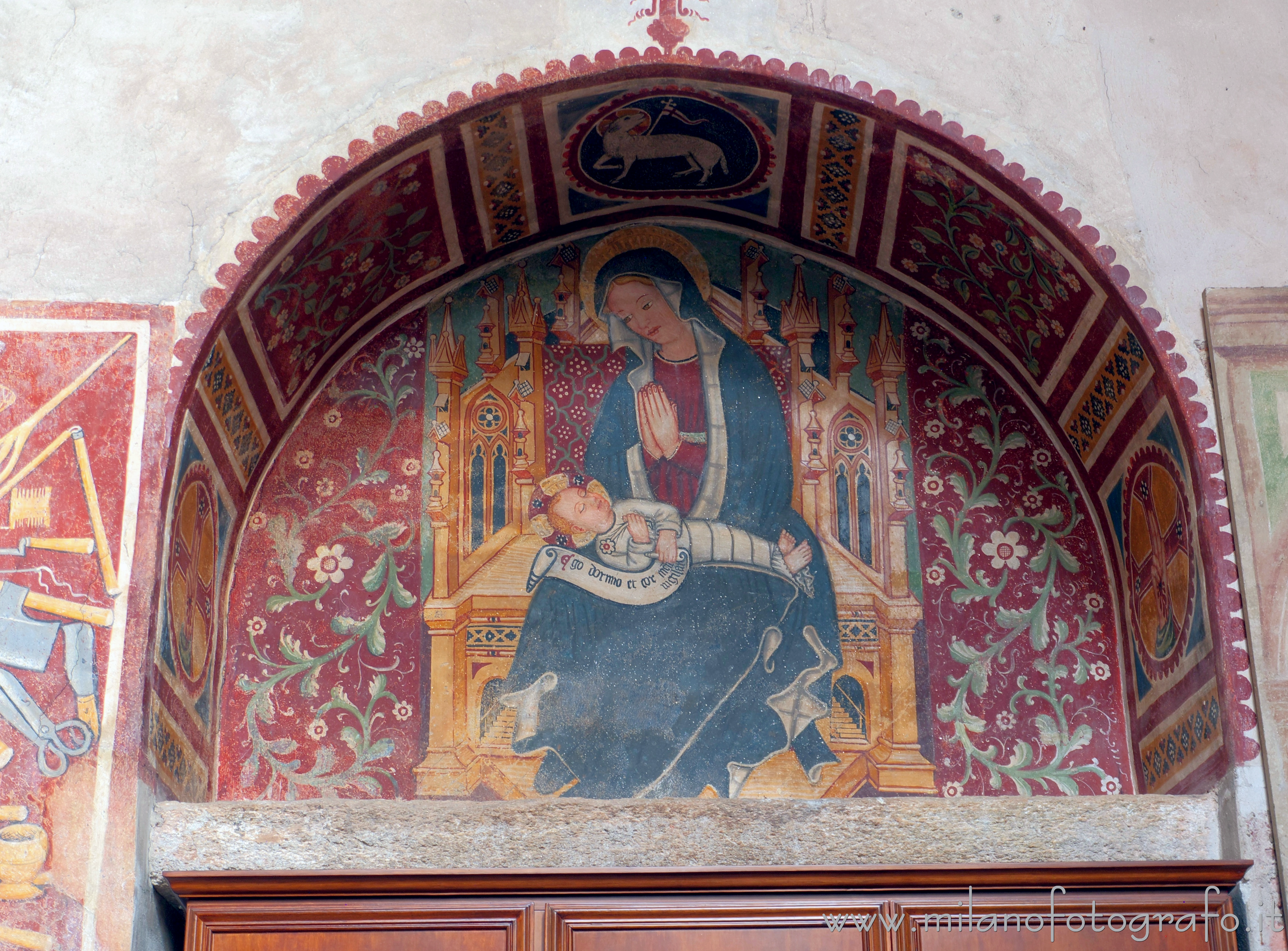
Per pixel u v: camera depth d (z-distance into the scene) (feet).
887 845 12.28
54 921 11.14
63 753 11.56
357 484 14.85
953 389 15.55
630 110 14.28
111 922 11.19
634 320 15.72
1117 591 14.75
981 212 14.16
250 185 13.16
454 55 13.70
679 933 12.00
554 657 14.46
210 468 13.48
